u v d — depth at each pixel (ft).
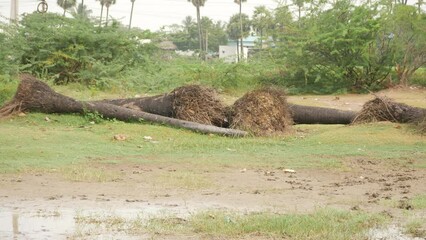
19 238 31.19
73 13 130.82
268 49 143.74
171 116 75.72
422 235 32.86
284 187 46.14
